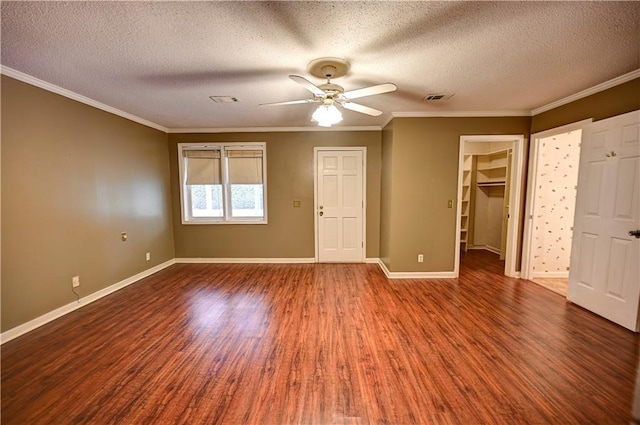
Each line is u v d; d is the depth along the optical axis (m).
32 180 2.64
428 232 4.06
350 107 2.66
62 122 2.93
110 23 1.73
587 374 1.97
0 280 2.39
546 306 3.10
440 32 1.86
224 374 2.00
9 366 2.09
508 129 3.90
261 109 3.64
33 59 2.21
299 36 1.90
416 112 3.88
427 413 1.65
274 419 1.62
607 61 2.30
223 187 4.91
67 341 2.43
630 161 2.53
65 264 2.98
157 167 4.57
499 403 1.72
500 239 5.52
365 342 2.40
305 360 2.16
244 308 3.09
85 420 1.61
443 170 3.98
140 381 1.93
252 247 5.00
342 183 4.88
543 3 1.56
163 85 2.79
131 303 3.24
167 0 1.51
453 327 2.65
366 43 1.99
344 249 4.98
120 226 3.76
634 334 2.49
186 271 4.50
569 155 3.92
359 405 1.71
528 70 2.47
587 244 2.97
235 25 1.76
